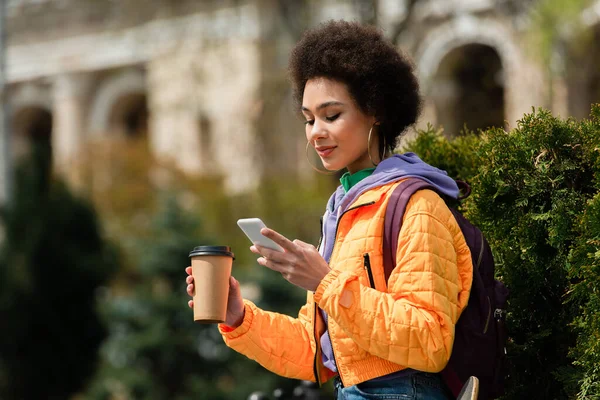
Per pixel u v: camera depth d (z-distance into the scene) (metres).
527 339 5.36
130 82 50.59
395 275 4.50
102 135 44.84
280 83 28.50
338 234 4.72
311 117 4.98
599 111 5.29
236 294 5.01
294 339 5.14
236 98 44.38
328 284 4.42
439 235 4.52
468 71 41.12
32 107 55.31
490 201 5.43
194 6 39.62
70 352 21.75
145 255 24.66
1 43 26.97
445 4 39.19
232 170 41.19
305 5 26.67
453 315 4.48
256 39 44.50
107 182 39.75
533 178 5.30
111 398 24.23
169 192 25.50
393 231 4.55
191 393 23.30
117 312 23.86
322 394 8.78
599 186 4.99
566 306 5.30
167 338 23.52
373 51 4.86
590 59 25.50
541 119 5.39
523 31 25.41
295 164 39.03
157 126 46.75
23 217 21.48
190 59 38.53
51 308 21.44
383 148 5.01
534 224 5.30
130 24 48.56
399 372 4.61
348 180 4.98
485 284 4.78
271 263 4.51
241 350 5.11
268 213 32.00
